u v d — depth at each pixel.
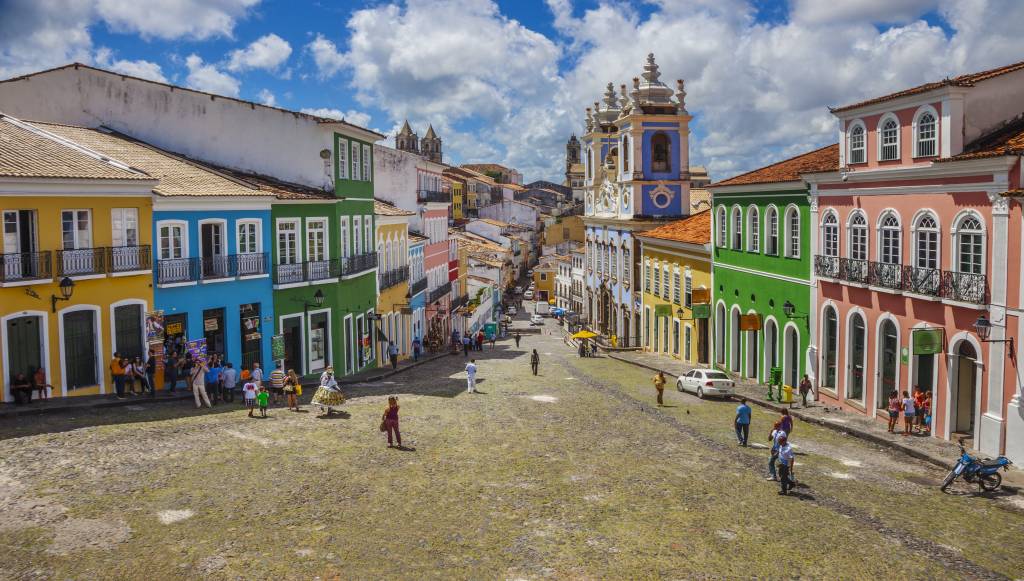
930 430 22.81
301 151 33.72
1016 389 19.64
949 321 22.05
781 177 31.42
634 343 54.84
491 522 14.54
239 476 16.27
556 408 26.33
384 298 41.28
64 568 11.62
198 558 12.25
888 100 24.12
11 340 21.56
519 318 95.12
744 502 16.27
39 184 21.70
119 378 23.33
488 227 111.19
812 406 27.92
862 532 14.70
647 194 54.84
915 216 23.55
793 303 30.91
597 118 68.00
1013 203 19.64
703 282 40.81
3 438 18.00
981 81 21.83
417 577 12.09
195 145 34.38
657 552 13.41
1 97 34.78
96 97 34.72
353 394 28.08
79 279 22.81
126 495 14.66
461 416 24.00
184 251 26.81
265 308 30.02
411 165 52.59
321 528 13.80
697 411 27.08
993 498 17.12
